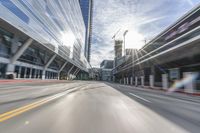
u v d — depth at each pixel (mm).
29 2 26234
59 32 44062
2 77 23500
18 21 22734
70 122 3807
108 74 149625
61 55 46594
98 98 8781
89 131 3238
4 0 19406
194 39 15266
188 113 5691
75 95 9820
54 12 39562
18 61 27500
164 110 6020
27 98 7527
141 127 3697
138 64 37562
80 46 86562
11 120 3771
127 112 5258
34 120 3840
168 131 3506
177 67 25406
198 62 20406
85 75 136750
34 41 29328
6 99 7008
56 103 6441
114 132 3256
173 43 20141
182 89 18969
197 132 3492
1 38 22672
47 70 43469
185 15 19844
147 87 30219
